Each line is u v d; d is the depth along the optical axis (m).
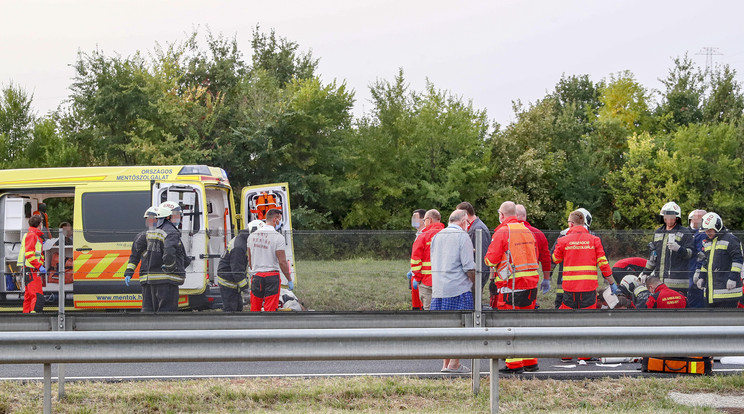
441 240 8.93
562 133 49.62
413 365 9.53
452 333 6.40
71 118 39.16
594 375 8.77
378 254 9.41
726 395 7.70
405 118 43.25
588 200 47.31
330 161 40.47
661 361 8.88
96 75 38.00
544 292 9.76
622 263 9.75
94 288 11.85
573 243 9.62
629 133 53.94
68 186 12.82
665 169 44.62
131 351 6.29
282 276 9.96
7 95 36.28
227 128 39.75
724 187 45.31
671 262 9.78
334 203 41.16
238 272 9.96
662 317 7.65
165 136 36.66
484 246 10.10
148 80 37.88
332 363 9.59
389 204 43.31
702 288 9.82
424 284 9.38
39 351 6.25
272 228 10.27
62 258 8.05
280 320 7.43
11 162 34.78
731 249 9.80
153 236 9.58
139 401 7.30
